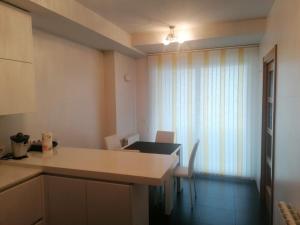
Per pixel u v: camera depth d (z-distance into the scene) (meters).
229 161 4.28
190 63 4.41
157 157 2.07
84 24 2.69
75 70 3.37
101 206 1.68
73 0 2.50
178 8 2.83
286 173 1.85
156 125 4.72
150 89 4.72
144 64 4.84
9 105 1.92
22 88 2.04
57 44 3.01
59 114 3.05
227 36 3.41
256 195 3.53
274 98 2.33
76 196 1.75
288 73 1.82
